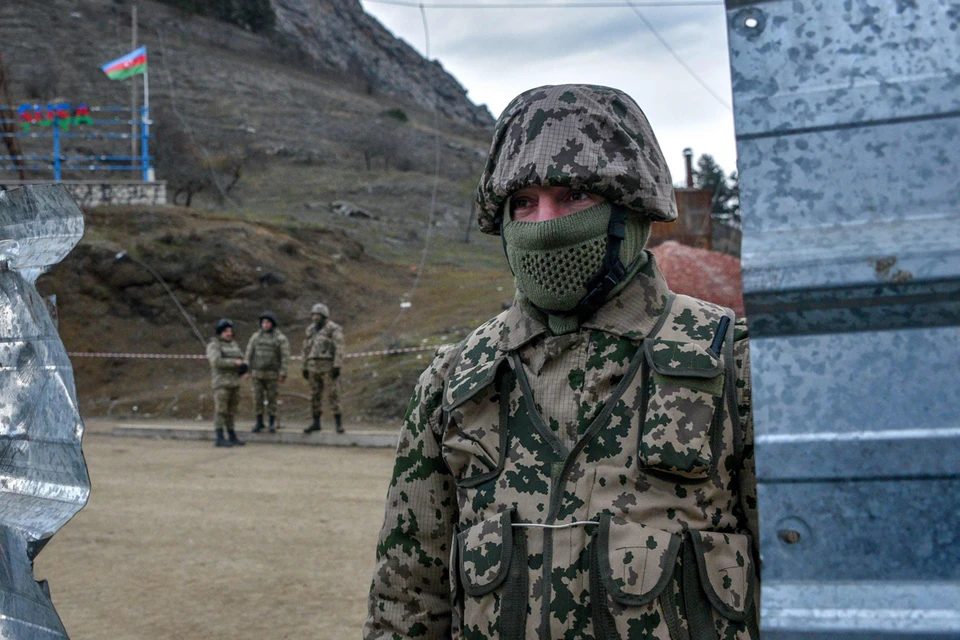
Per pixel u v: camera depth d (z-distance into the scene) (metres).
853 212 0.85
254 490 8.67
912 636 0.79
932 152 0.83
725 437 1.39
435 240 33.47
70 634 4.61
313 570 5.79
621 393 1.43
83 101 49.84
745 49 0.88
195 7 74.31
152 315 21.34
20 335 1.51
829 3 0.86
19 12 61.81
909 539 0.81
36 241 1.46
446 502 1.65
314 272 23.91
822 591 0.82
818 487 0.83
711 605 1.32
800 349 0.85
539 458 1.45
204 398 16.98
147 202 25.73
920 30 0.84
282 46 76.69
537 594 1.38
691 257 9.61
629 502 1.37
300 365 18.34
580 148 1.46
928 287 0.82
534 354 1.52
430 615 1.66
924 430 0.81
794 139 0.87
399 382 15.55
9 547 1.45
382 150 49.88
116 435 14.20
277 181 42.00
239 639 4.54
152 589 5.38
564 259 1.47
